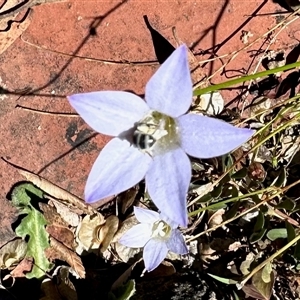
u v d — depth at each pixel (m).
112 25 0.08
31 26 0.08
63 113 0.08
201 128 0.05
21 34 0.08
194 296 0.08
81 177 0.08
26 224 0.08
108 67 0.08
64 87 0.08
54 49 0.08
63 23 0.08
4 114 0.08
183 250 0.08
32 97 0.08
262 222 0.08
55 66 0.08
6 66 0.08
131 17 0.08
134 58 0.08
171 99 0.05
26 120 0.08
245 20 0.08
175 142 0.06
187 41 0.08
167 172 0.06
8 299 0.08
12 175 0.08
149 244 0.08
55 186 0.08
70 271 0.08
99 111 0.05
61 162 0.08
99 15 0.08
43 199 0.08
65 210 0.08
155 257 0.08
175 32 0.08
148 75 0.08
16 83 0.08
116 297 0.08
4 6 0.08
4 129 0.08
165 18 0.08
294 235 0.08
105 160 0.06
